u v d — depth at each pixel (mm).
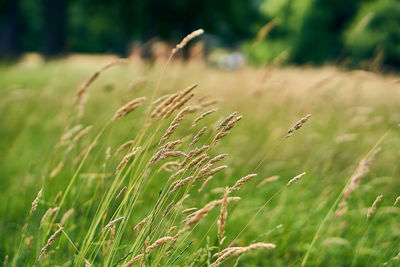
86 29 48000
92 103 5516
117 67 8266
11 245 2652
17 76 10477
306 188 3734
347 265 2738
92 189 3160
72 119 3414
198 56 7254
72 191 2975
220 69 9250
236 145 4449
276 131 4582
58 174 3223
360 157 4137
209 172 1887
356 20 32438
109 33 50219
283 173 4055
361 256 2764
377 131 4797
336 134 4695
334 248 2844
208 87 5820
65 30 29500
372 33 30219
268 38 39594
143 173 2088
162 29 31625
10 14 32375
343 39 36219
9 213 3031
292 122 4934
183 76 5926
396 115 5230
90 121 4332
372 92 6059
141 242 2039
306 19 38750
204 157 1913
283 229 2984
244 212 3143
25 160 4090
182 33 31875
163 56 6258
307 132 4961
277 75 5406
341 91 5750
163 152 1978
